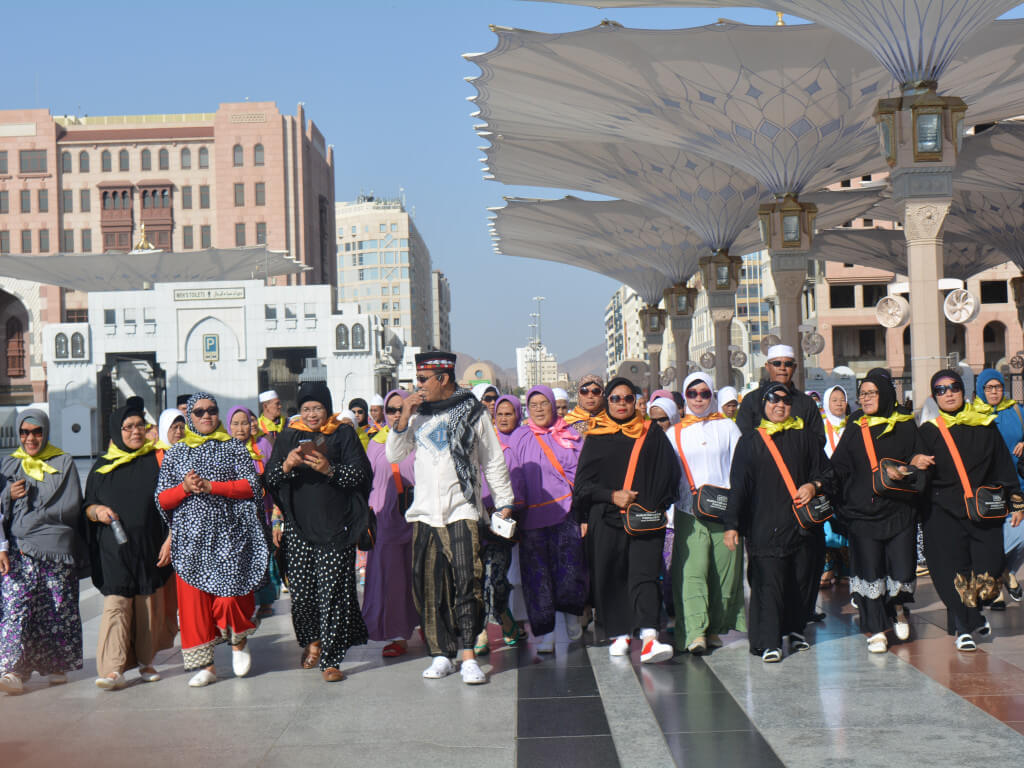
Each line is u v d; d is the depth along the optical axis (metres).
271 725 5.31
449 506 6.29
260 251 59.66
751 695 5.59
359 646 7.64
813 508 6.33
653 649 6.36
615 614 6.73
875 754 4.49
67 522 6.47
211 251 59.19
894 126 16.14
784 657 6.53
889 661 6.28
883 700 5.38
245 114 77.06
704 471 6.82
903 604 6.96
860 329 59.88
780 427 6.51
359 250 151.00
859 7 16.36
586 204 35.56
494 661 6.82
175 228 77.00
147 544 6.44
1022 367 36.06
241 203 76.81
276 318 55.84
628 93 22.12
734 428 7.00
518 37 19.97
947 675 5.87
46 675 6.64
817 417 6.73
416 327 156.00
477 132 27.08
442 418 6.39
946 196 15.98
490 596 6.82
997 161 30.02
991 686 5.58
